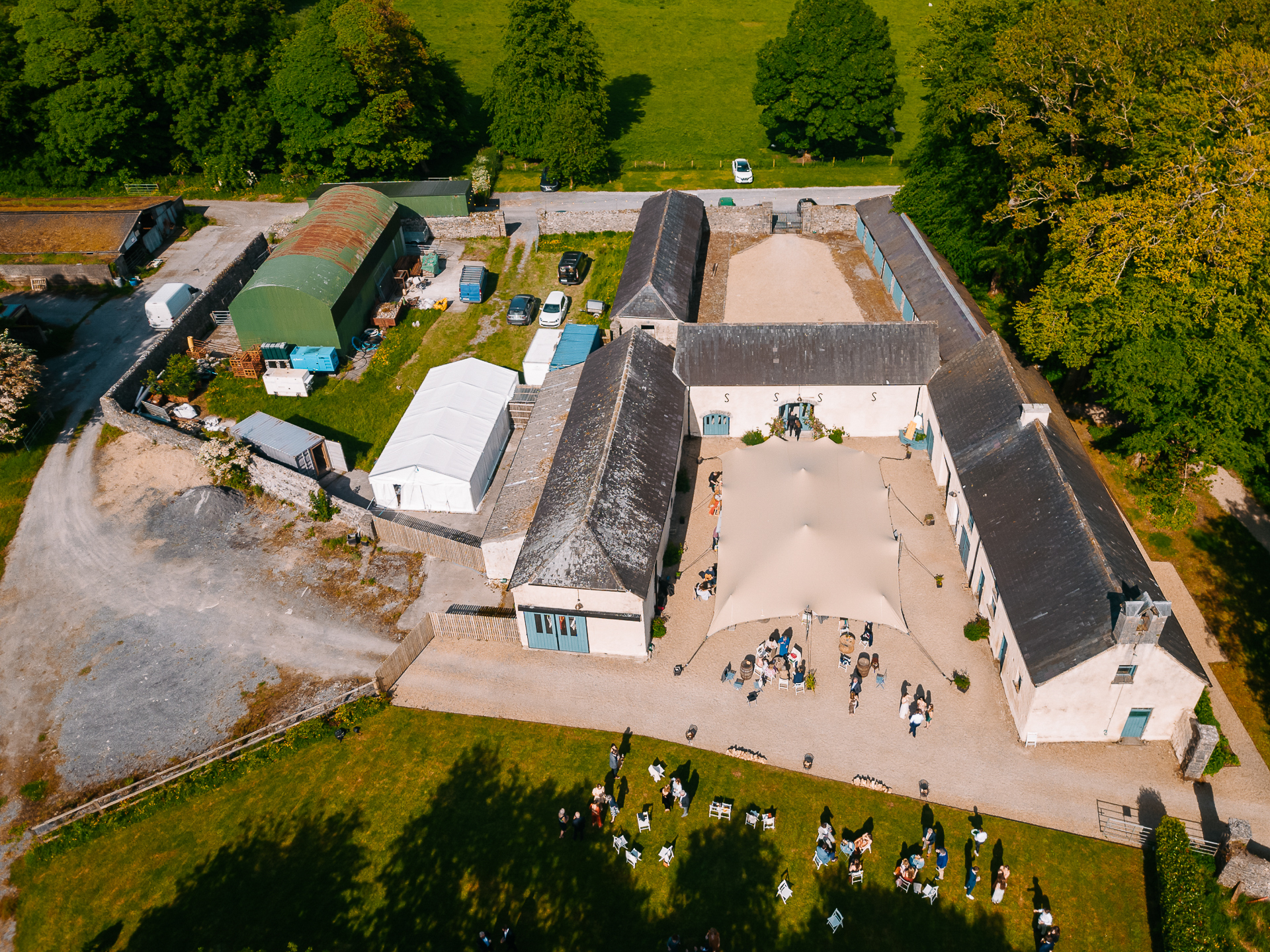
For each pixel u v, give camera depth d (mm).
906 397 61125
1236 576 52125
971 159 71062
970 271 75000
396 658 47562
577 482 51188
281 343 68875
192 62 91375
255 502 58781
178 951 36938
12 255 79000
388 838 40688
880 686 46406
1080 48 56344
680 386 61375
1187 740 41562
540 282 80000
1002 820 40469
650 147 105875
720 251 86750
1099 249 52344
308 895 38656
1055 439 51125
